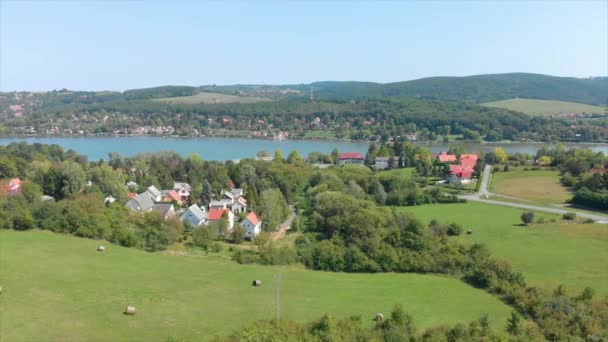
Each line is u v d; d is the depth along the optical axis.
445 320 52.16
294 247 85.38
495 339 43.59
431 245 77.31
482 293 62.56
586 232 96.25
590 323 49.25
